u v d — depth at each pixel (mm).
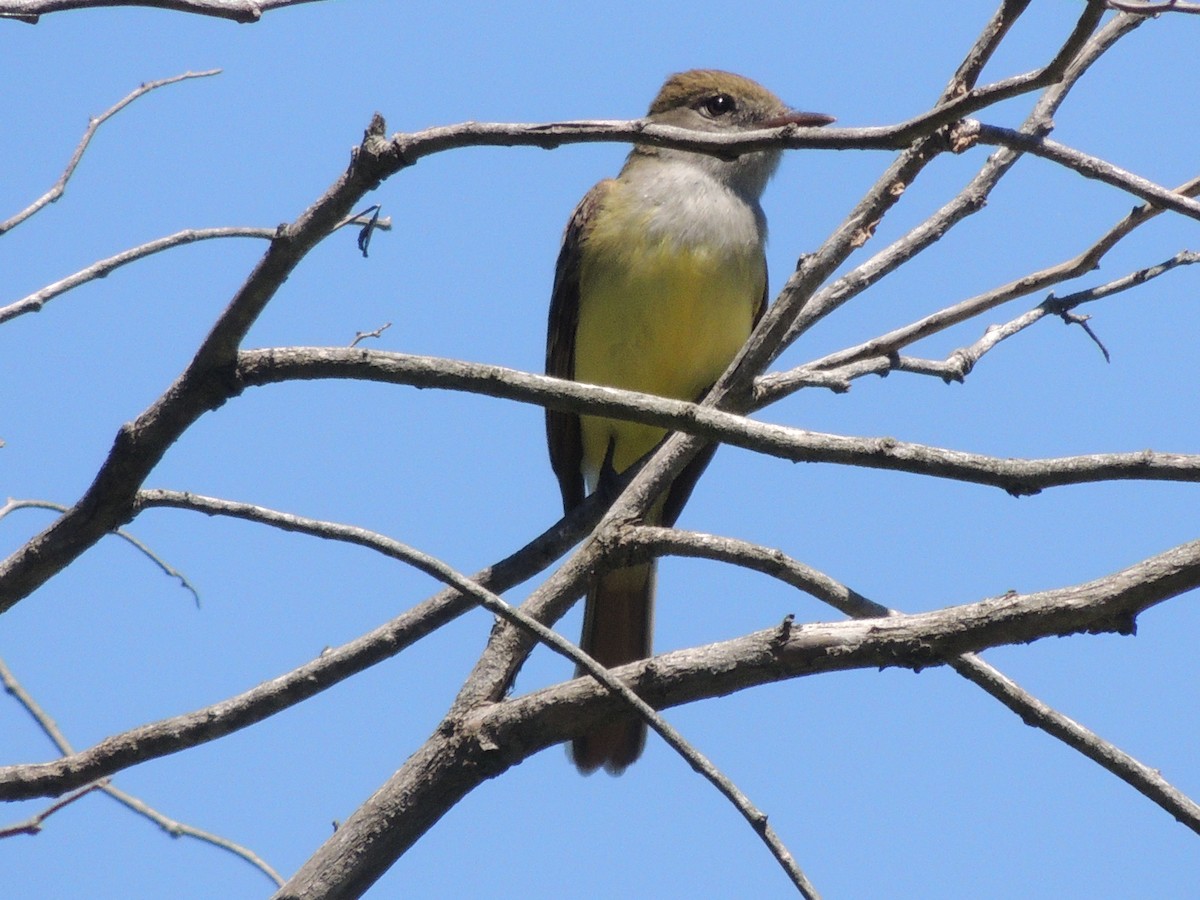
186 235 7445
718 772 5441
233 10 5723
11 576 6898
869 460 6023
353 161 6086
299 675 7234
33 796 7039
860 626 6395
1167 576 5922
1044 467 5871
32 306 7078
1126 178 6234
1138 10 5488
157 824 8133
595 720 6777
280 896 6777
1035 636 6125
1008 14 6340
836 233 7648
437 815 6961
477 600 5918
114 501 6770
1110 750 6082
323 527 6227
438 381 6422
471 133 5930
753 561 7270
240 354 6574
